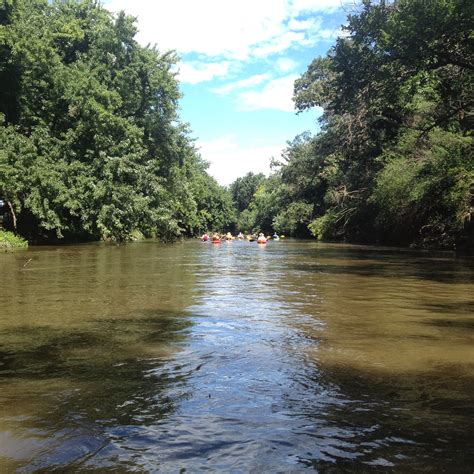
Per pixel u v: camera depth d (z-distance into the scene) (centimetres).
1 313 723
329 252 2675
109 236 3606
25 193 3005
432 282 1173
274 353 503
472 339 568
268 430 313
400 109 3431
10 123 3112
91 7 3841
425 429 315
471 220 2744
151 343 543
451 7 1695
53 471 262
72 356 488
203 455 279
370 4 2108
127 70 3719
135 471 262
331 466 267
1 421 326
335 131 4816
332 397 373
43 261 1788
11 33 2997
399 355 497
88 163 3356
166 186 4044
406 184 3148
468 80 2162
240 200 14312
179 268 1545
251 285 1092
